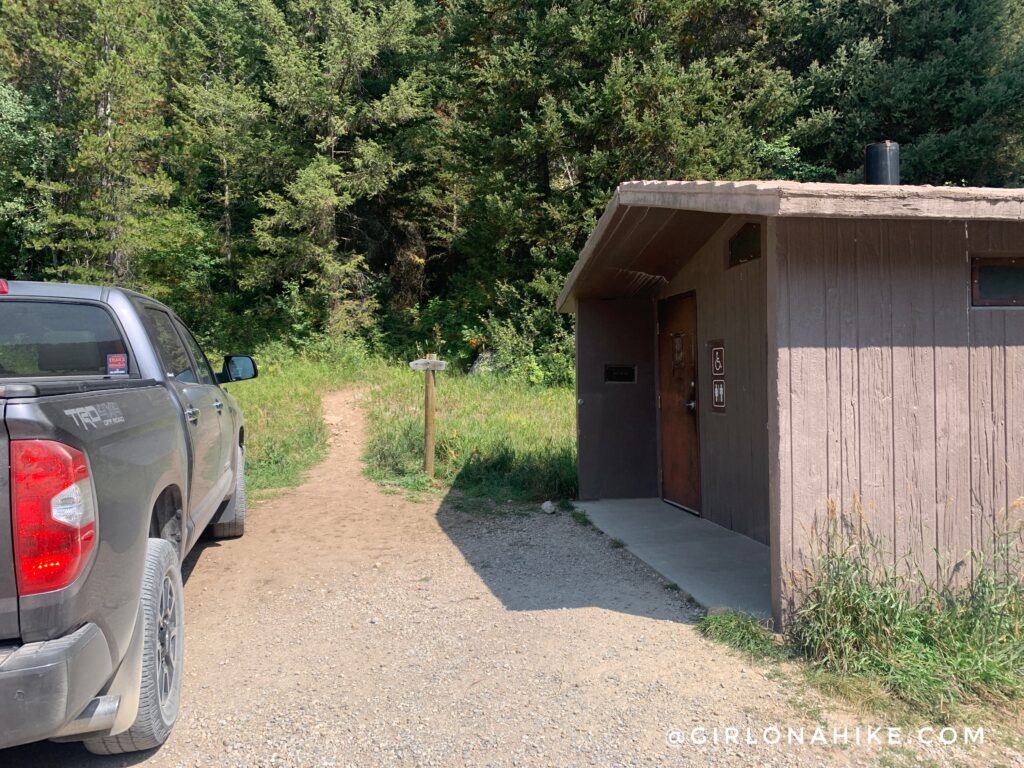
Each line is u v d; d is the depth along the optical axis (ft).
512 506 25.98
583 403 26.53
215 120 67.00
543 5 55.62
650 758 10.13
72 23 59.06
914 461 13.75
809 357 13.47
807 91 58.85
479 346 62.08
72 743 10.65
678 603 15.96
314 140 69.26
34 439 7.43
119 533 8.69
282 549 20.99
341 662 13.28
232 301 75.31
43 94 59.06
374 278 77.20
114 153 56.65
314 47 68.23
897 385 13.69
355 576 18.40
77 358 13.70
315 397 45.75
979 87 58.23
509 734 10.74
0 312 13.21
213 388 19.13
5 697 7.18
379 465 32.09
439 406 42.83
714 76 56.49
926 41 60.49
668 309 25.62
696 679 12.34
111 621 8.41
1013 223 13.89
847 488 13.60
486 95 56.85
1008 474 13.99
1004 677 11.84
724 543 20.18
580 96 52.80
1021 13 61.41
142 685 9.70
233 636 14.61
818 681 12.09
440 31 74.08
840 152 60.64
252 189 72.74
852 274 13.56
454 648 13.79
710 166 52.01
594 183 54.80
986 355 13.94
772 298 13.51
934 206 11.98
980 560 13.84
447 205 75.36
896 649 12.59
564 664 12.98
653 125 50.62
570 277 25.02
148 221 60.49
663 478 26.35
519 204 55.67
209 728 10.99
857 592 12.80
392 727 10.96
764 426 19.36
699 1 55.47
